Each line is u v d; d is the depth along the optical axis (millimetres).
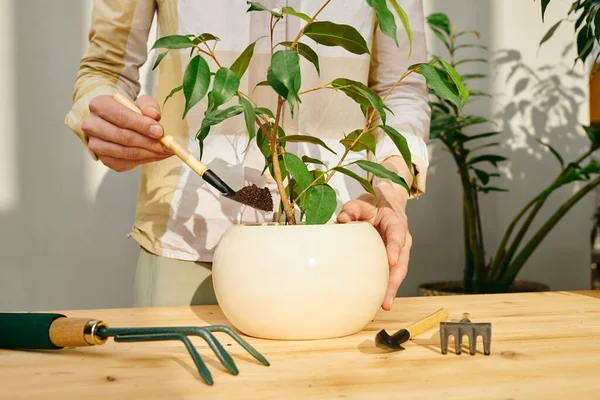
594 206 2109
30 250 1620
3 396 475
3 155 1591
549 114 2053
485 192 1861
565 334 675
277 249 622
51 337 583
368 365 559
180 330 551
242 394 479
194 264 1013
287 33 1005
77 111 864
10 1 1576
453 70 640
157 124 718
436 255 1970
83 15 1627
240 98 582
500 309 821
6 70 1583
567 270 2105
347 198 1050
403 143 667
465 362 566
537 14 2029
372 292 648
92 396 474
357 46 639
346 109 1033
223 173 998
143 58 1005
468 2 1979
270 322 634
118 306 1680
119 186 1668
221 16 991
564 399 463
